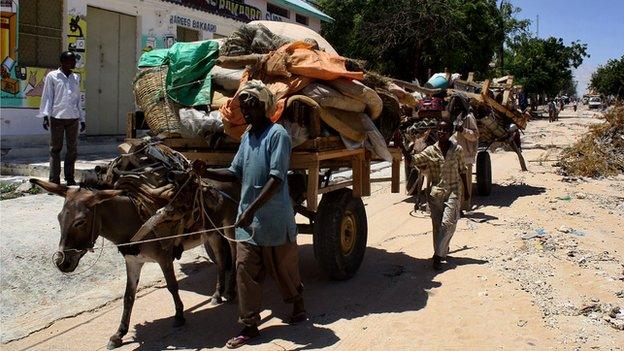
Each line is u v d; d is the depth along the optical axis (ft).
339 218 19.57
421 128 30.73
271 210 15.25
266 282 20.83
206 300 19.26
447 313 17.72
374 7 83.66
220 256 18.79
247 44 19.30
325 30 88.38
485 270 21.66
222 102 18.13
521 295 19.17
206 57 18.86
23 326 16.97
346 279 20.71
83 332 16.69
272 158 14.97
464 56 80.12
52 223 24.14
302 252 24.79
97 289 20.07
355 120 19.33
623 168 49.85
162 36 50.70
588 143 52.34
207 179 17.57
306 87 17.61
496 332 16.35
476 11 81.97
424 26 80.43
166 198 15.57
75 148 30.07
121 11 46.01
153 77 19.53
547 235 26.78
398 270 21.89
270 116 15.56
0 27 36.35
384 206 34.32
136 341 16.01
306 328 16.62
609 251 24.82
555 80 173.17
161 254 15.99
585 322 17.13
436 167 21.94
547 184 42.45
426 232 28.07
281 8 73.46
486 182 36.83
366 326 16.75
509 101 39.32
